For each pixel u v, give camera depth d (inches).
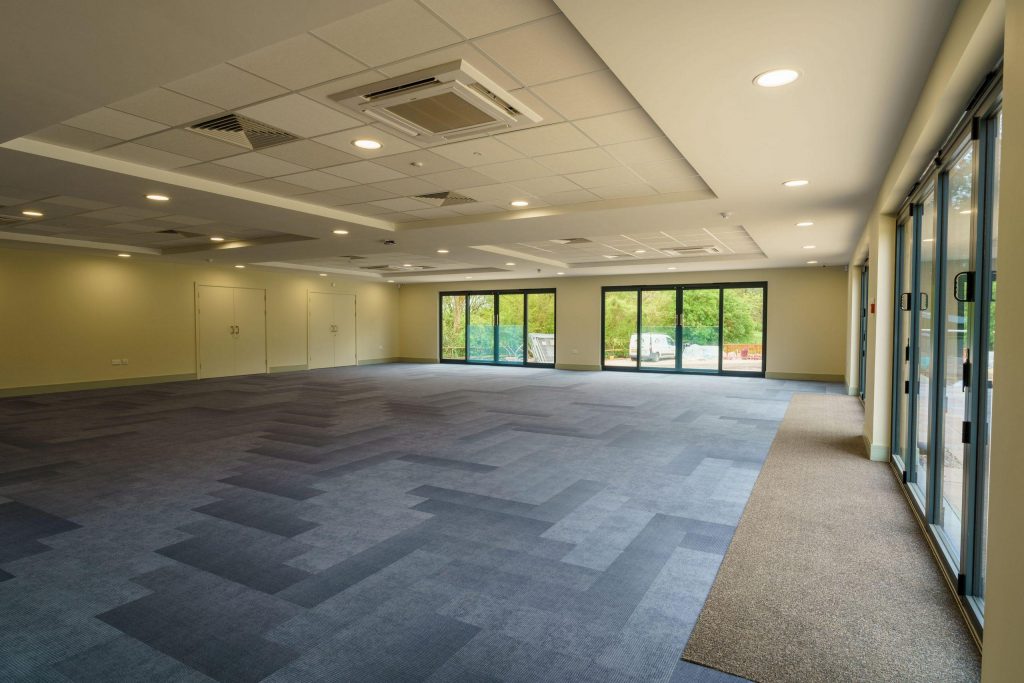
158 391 439.8
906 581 118.9
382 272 637.3
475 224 302.7
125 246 424.8
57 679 87.0
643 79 121.6
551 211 277.1
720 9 93.7
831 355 518.0
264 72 131.7
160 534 146.4
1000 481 59.9
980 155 99.8
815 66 115.3
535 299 667.4
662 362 594.9
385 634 99.7
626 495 179.0
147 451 239.3
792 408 356.5
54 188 223.0
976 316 100.7
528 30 113.0
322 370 626.2
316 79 135.3
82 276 446.6
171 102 149.3
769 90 127.6
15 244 386.9
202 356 531.8
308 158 198.5
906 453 192.4
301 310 625.9
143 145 184.4
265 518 158.1
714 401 387.9
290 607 109.1
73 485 189.5
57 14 92.1
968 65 90.8
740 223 297.3
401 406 365.7
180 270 514.6
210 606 109.6
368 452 237.5
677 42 105.2
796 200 242.5
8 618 105.2
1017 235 55.9
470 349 713.6
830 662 90.4
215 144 183.2
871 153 175.3
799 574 122.8
